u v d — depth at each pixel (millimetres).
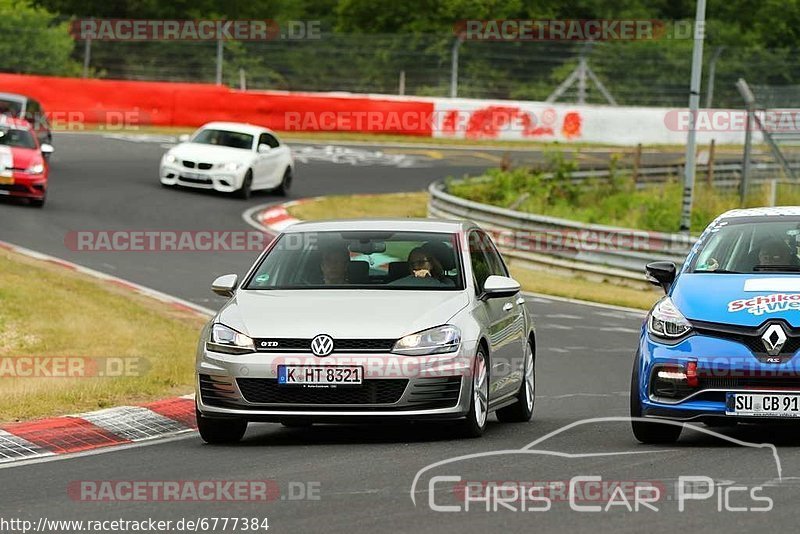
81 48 183125
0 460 34562
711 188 140000
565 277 97750
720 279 37219
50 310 63500
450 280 39438
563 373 56500
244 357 36250
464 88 187875
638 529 24234
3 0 196750
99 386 45656
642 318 77625
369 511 26359
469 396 36625
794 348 34500
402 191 135375
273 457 34094
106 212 103500
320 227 41844
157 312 67000
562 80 191375
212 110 163375
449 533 24219
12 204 103000
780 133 140000
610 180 137750
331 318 36750
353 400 36000
